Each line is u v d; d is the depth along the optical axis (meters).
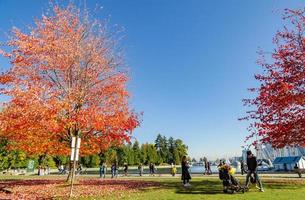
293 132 18.78
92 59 23.08
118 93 23.91
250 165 16.52
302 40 19.44
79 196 16.34
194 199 13.83
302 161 42.06
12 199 15.51
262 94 19.27
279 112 19.00
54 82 22.22
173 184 22.55
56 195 17.11
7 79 20.31
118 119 22.97
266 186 18.64
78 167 50.50
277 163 45.06
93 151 24.27
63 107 20.53
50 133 21.95
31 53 21.09
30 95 19.83
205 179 27.12
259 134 19.53
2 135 22.50
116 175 39.38
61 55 21.98
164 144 148.38
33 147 21.86
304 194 14.30
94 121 21.69
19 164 70.06
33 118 19.73
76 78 22.72
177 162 142.38
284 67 19.16
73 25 23.33
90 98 23.12
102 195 16.69
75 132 23.33
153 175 41.34
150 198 14.64
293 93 18.53
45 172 61.22
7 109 20.14
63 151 23.17
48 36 22.19
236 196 14.49
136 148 127.25
